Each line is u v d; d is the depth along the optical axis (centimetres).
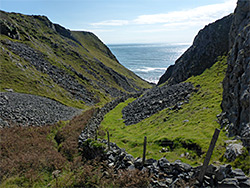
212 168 1026
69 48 12862
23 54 6881
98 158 1653
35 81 5331
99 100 7262
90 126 2911
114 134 2778
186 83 4391
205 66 5041
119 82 12388
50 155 1875
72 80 7650
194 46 6291
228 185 909
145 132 2602
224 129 1884
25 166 1605
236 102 1894
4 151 1805
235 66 2227
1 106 2883
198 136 1862
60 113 4019
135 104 4841
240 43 2502
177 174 1166
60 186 1352
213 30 5756
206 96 3048
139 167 1337
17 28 9238
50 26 15588
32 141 2170
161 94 4456
